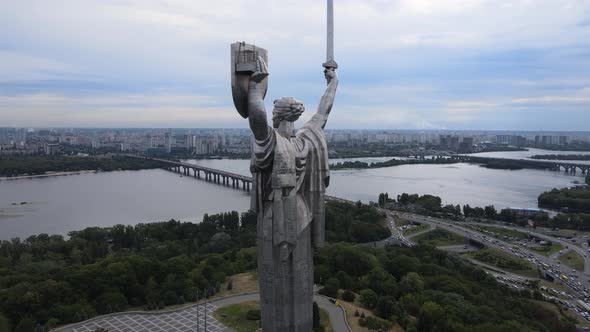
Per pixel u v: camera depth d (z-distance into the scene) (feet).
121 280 313.53
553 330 289.33
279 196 129.80
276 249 132.67
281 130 136.15
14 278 317.01
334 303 299.38
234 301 311.06
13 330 264.31
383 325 260.42
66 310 281.54
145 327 275.18
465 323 261.24
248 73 122.72
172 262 349.00
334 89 156.04
